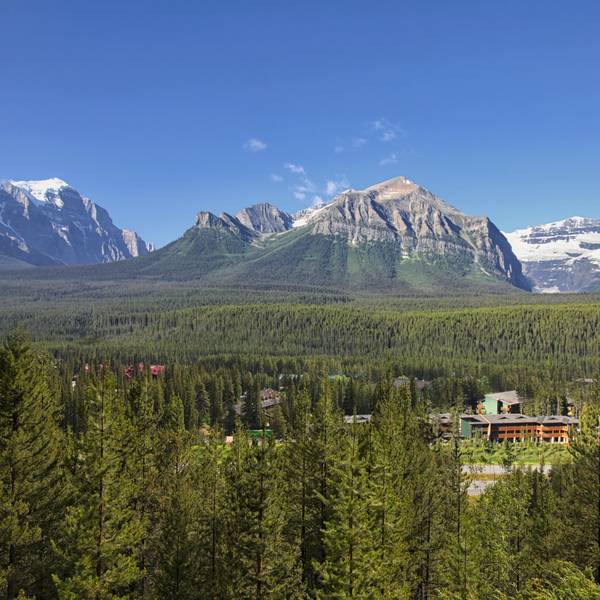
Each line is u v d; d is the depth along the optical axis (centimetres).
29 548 4550
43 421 4988
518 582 5138
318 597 4406
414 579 5494
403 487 5712
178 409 7962
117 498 4378
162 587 4775
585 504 4984
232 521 4734
